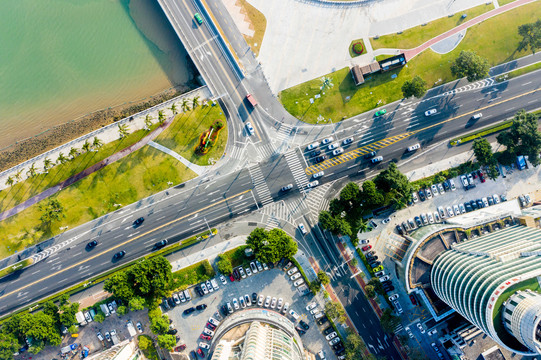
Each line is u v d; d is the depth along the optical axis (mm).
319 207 97812
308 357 93188
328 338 95625
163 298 96312
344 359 94938
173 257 97062
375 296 96688
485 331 70500
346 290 97250
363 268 97000
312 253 97375
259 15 98250
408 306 96688
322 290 96750
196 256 97188
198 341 96062
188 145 97625
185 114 97625
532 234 80625
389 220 97375
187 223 97500
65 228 97188
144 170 97562
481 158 93375
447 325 95562
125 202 97375
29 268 96938
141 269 90625
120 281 90875
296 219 97625
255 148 98000
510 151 94062
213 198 97562
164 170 97625
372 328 96812
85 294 96938
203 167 97812
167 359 96188
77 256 97125
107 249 97000
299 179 97938
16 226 97250
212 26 97375
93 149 97188
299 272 96250
